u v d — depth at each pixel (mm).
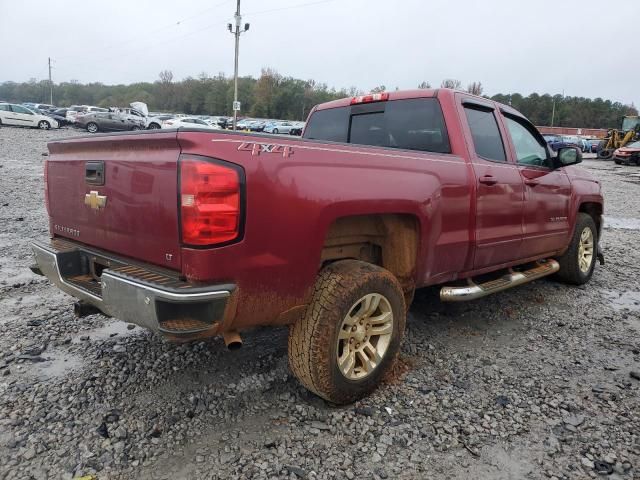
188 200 2439
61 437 2771
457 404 3236
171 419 2957
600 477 2600
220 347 3949
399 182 3260
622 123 36750
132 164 2766
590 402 3314
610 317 4945
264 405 3145
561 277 5926
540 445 2846
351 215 2977
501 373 3691
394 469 2615
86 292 2998
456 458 2719
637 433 2979
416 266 3531
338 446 2775
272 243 2633
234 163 2484
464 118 4098
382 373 3291
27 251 6625
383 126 4461
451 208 3713
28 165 15945
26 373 3463
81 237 3318
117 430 2838
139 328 4312
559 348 4176
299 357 2951
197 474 2520
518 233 4539
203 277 2473
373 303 3133
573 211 5461
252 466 2588
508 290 5754
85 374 3469
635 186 18484
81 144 3184
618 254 7840
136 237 2809
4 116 33719
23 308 4680
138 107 47844
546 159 5180
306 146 2816
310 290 2857
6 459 2586
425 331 4449
